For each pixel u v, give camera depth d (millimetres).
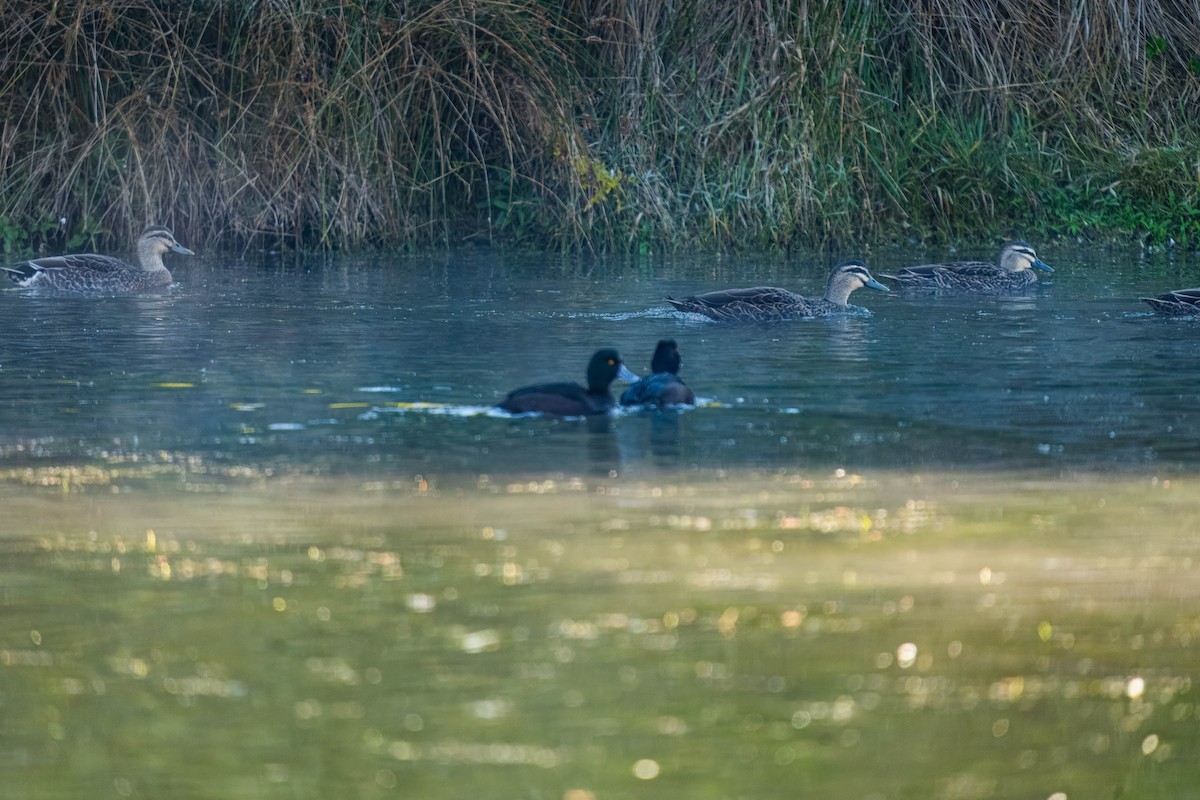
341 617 26297
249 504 33625
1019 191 99500
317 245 93750
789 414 43656
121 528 31859
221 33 92688
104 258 75812
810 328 61656
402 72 94000
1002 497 34281
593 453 38656
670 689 23375
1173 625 26109
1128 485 35406
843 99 94250
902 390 47375
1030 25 101438
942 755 21375
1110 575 28641
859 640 25328
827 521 32219
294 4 91500
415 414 43594
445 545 30500
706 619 26188
